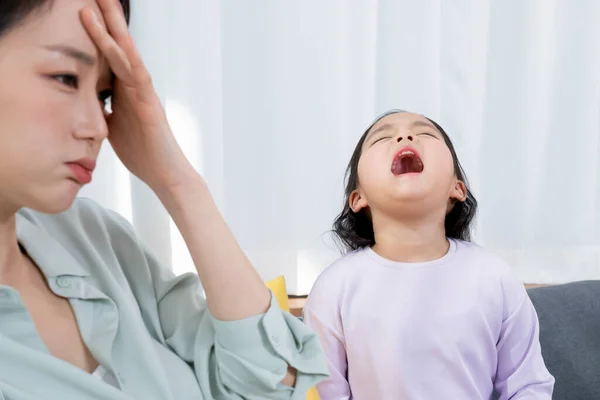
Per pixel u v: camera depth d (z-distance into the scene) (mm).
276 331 600
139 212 1193
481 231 1428
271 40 1285
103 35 441
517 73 1418
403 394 878
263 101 1290
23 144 405
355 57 1324
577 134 1440
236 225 1297
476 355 899
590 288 1253
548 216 1452
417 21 1348
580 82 1429
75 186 438
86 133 432
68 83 428
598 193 1454
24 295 514
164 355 603
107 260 619
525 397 913
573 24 1415
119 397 487
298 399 601
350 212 1040
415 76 1362
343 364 948
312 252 1342
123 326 558
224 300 587
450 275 933
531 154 1435
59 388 470
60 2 417
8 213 487
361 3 1315
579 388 1158
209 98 1258
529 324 949
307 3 1296
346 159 1337
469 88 1372
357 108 1335
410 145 911
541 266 1455
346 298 940
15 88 401
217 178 1275
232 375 587
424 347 884
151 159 572
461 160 1385
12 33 398
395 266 943
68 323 531
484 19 1364
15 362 457
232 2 1256
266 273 1322
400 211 915
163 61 1201
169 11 1222
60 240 588
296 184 1324
